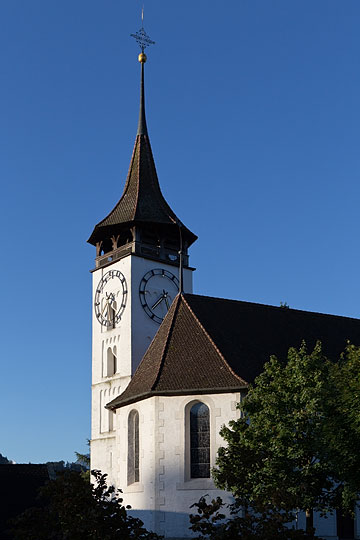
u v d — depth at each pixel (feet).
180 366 141.08
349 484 107.65
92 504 75.05
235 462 113.80
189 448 134.62
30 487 176.45
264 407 115.65
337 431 106.42
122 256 214.28
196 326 148.97
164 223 213.66
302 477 111.55
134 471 142.51
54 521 75.20
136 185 221.87
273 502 82.64
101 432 211.00
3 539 157.99
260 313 165.48
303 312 175.83
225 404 133.69
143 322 209.97
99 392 214.48
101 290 220.64
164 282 216.95
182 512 131.23
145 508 135.23
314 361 118.21
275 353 153.69
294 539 71.00
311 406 111.14
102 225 215.51
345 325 181.16
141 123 234.17
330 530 138.72
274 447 111.45
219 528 71.97
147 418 138.41
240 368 140.87
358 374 109.60
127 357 206.08
